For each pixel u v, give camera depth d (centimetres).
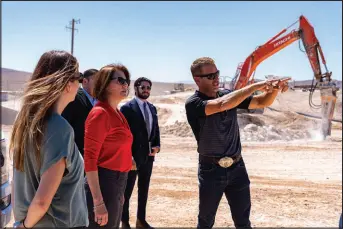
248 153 1605
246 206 437
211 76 423
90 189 359
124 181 392
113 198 381
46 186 245
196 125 427
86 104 497
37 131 247
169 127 2588
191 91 5744
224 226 635
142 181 614
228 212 720
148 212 720
